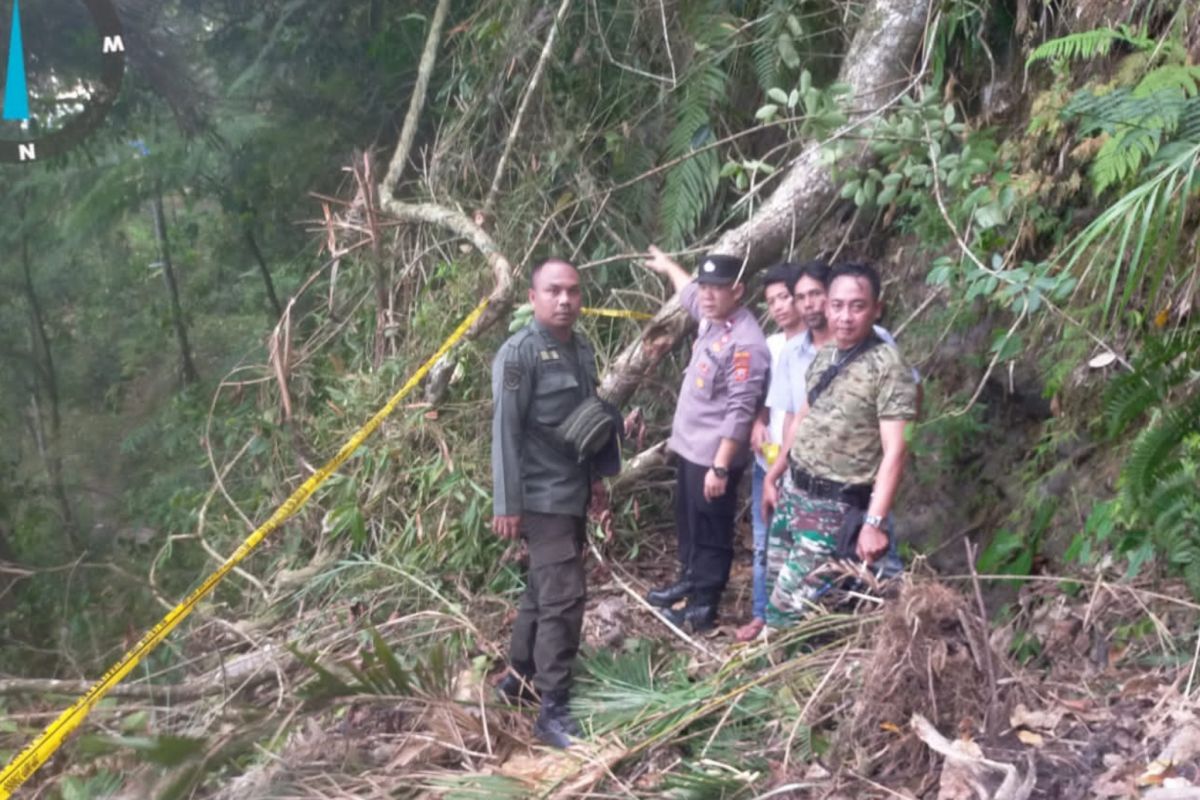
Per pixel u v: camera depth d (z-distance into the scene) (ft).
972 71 19.85
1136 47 16.37
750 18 22.22
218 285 34.76
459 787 12.57
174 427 29.86
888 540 13.80
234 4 31.07
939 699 12.21
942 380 18.12
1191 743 10.93
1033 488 15.96
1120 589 13.66
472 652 16.79
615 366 20.20
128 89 31.30
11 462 31.68
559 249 23.39
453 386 21.34
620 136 23.11
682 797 12.01
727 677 14.12
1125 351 15.40
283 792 12.82
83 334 34.81
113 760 13.76
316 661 13.76
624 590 18.94
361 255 25.12
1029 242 17.38
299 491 16.94
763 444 16.84
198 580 21.54
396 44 29.63
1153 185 11.48
